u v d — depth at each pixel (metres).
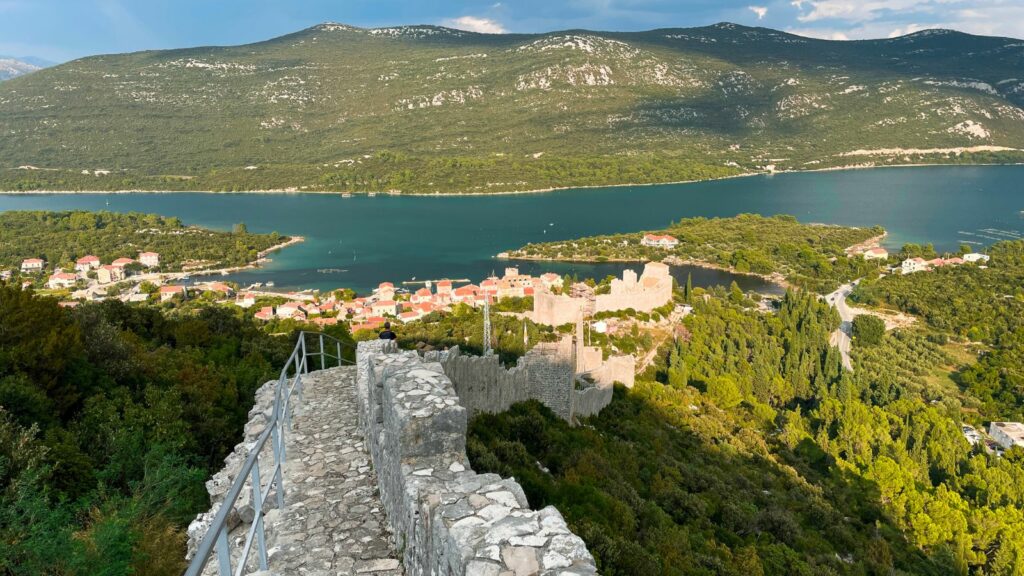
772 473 48.19
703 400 66.19
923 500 45.94
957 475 55.47
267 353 36.44
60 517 11.34
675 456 43.16
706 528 30.64
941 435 58.03
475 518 7.12
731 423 60.72
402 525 9.39
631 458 36.00
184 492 14.79
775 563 28.98
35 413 17.06
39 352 19.12
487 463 22.00
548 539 6.62
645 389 62.38
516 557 6.29
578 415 42.69
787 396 76.38
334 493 11.55
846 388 73.06
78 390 20.27
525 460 25.86
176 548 11.25
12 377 17.33
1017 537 41.22
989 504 48.69
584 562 6.23
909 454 56.56
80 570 10.08
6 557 9.97
